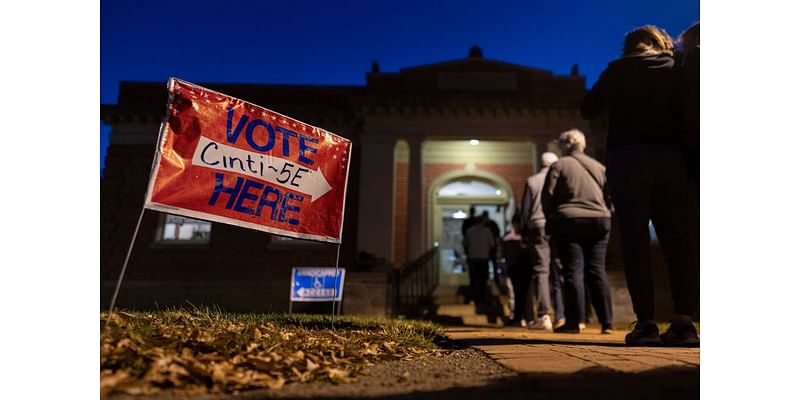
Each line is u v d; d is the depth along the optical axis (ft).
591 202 13.94
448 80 44.09
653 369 6.21
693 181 10.63
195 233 41.65
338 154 10.95
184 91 8.33
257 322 11.05
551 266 20.47
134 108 42.19
